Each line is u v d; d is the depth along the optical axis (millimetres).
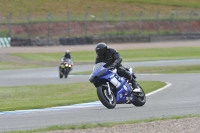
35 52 184875
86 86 80375
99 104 54625
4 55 173750
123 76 49125
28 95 68875
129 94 49219
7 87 82375
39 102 58875
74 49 197375
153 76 102875
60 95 67812
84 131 31453
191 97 58875
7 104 57688
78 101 57906
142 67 131125
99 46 47438
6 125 38469
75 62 160625
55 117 42906
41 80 100375
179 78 93250
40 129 33500
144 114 42812
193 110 44969
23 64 154875
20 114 46719
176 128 31656
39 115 45094
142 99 50750
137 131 30844
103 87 47781
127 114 43156
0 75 119125
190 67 124938
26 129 35562
